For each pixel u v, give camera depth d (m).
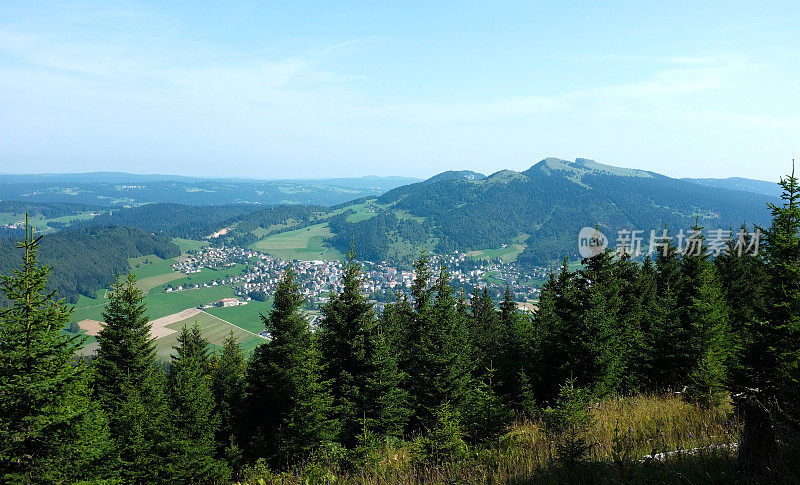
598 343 20.84
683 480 6.64
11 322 13.10
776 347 9.55
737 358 10.42
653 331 24.81
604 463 7.59
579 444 8.12
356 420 22.39
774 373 9.41
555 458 8.20
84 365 14.47
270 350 28.05
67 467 13.06
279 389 26.08
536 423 13.47
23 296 13.38
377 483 9.63
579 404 11.00
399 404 23.59
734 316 26.92
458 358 24.30
